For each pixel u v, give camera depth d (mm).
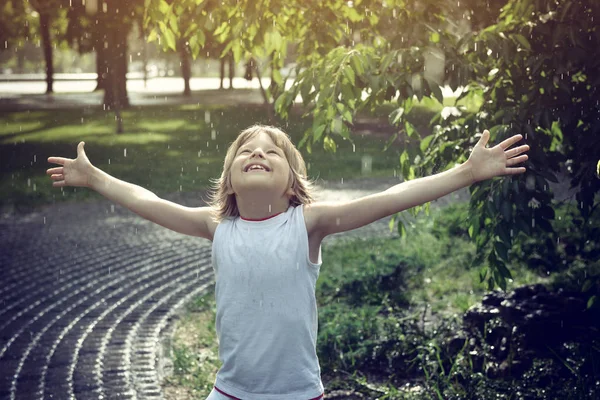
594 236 5715
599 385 4957
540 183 4684
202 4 5242
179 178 18469
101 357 6625
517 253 8812
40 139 27609
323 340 6496
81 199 15398
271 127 3162
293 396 2840
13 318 7777
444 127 5684
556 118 4891
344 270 8984
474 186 5070
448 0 5148
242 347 2850
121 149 24641
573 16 4906
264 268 2840
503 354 5617
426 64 4559
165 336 7246
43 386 5938
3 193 15953
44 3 37344
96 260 10453
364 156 21906
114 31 29594
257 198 2920
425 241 10688
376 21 5594
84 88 61562
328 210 2939
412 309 7684
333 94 4609
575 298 5965
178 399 5707
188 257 10695
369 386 5664
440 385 5465
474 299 7824
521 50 4973
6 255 10711
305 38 5738
